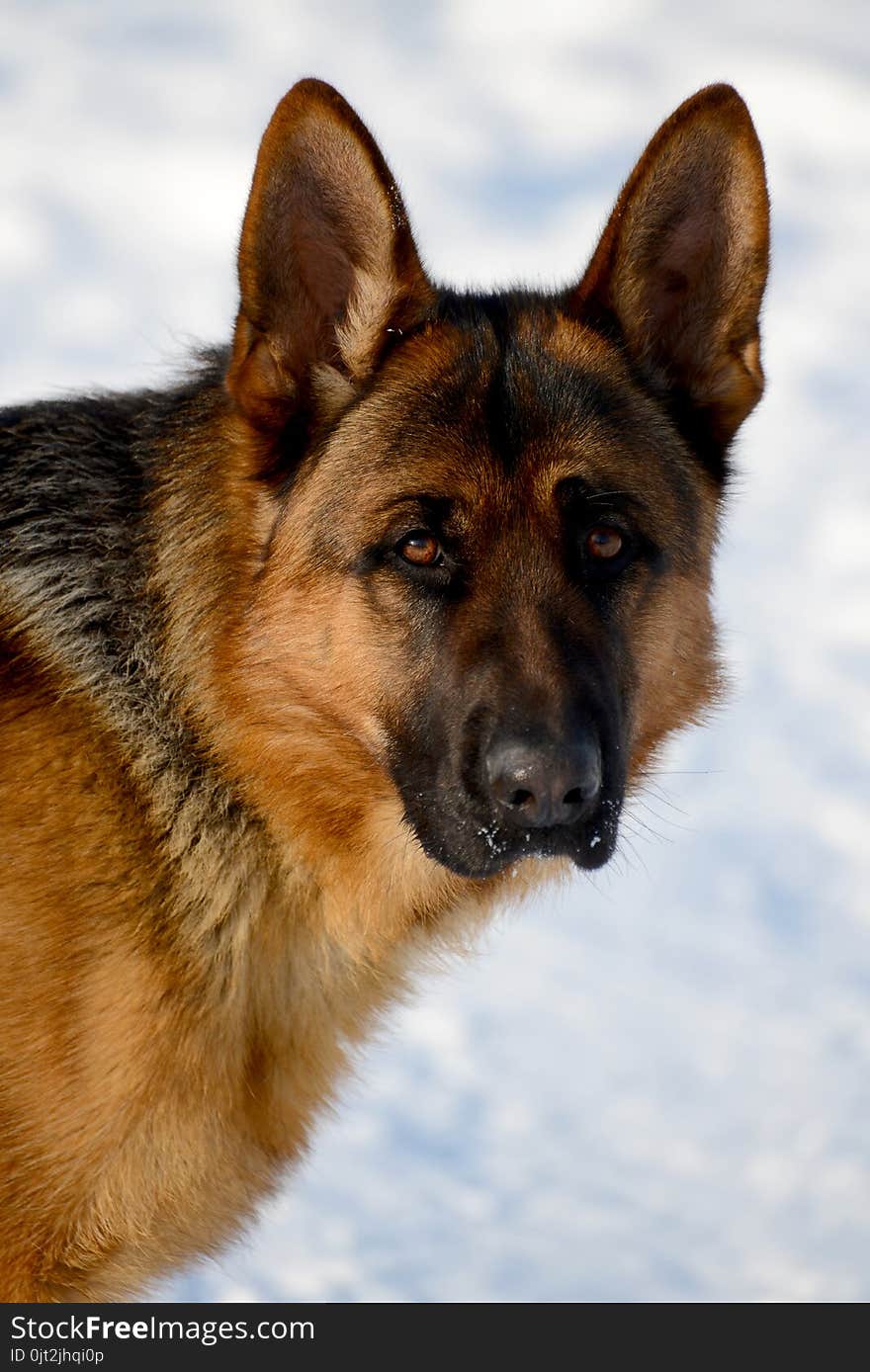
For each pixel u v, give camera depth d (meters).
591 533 5.47
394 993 6.11
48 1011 5.12
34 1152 5.14
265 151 5.25
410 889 5.78
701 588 5.97
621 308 5.83
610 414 5.58
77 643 5.44
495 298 5.93
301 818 5.54
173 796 5.40
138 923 5.24
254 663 5.43
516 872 6.09
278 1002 5.68
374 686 5.37
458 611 5.29
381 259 5.45
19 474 5.66
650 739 5.93
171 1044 5.29
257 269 5.34
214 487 5.58
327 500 5.40
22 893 5.14
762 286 5.92
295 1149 5.89
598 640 5.33
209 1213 5.61
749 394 6.04
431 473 5.32
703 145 5.78
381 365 5.52
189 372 6.02
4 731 5.27
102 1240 5.32
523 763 5.00
